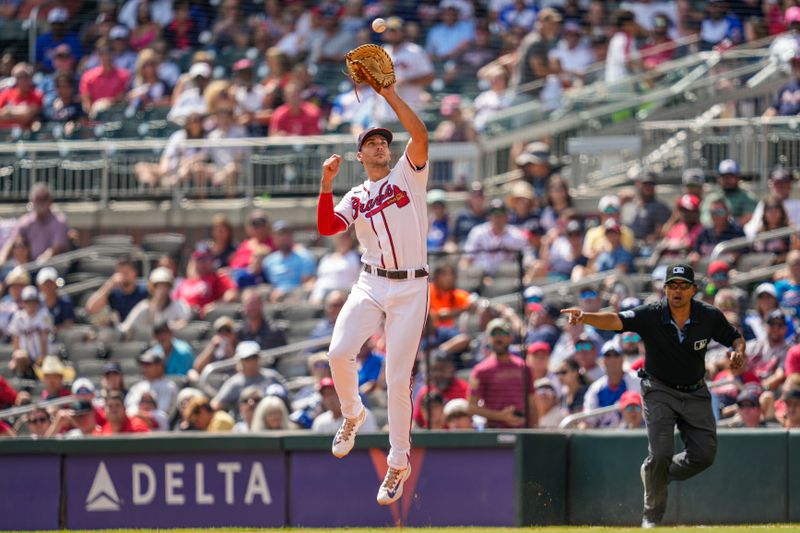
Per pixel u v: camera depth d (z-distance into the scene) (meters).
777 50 55.00
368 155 24.42
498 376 37.72
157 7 62.69
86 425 39.41
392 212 24.16
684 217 47.34
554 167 53.44
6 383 42.28
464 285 45.78
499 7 60.81
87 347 46.91
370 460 35.56
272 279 50.38
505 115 55.97
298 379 42.69
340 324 24.53
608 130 55.31
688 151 53.34
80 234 56.94
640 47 57.75
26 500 36.53
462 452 35.22
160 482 36.31
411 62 57.66
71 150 57.59
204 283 50.25
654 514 28.88
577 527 31.91
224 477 36.19
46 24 63.03
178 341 44.66
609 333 42.22
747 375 38.53
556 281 46.25
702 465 28.98
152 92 60.19
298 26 61.31
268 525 35.91
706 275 44.03
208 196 56.53
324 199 24.14
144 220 56.69
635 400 36.84
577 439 35.28
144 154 57.22
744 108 55.12
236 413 41.12
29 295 46.94
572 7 59.03
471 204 50.41
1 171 57.72
